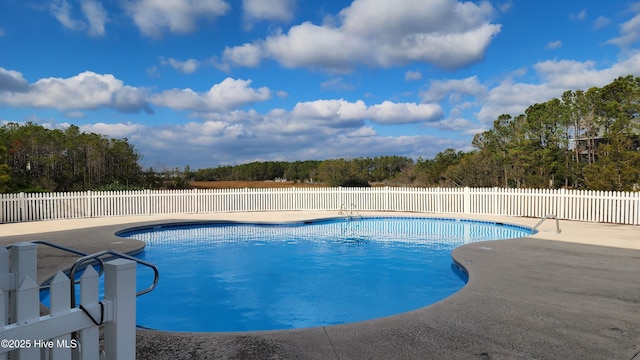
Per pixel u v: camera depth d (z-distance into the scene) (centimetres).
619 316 501
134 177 3231
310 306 741
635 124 2600
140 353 398
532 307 537
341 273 962
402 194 1998
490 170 3159
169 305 746
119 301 249
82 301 236
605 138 2894
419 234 1470
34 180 2708
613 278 690
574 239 1112
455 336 438
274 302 763
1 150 2314
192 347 412
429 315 507
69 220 1669
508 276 705
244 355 393
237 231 1513
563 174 3039
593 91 2939
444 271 969
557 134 3162
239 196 2008
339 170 2984
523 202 1725
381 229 1573
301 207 2061
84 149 3078
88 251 967
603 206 1517
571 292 606
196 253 1163
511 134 3594
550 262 820
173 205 1911
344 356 389
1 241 1112
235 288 849
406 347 409
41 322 215
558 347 408
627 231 1270
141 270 984
